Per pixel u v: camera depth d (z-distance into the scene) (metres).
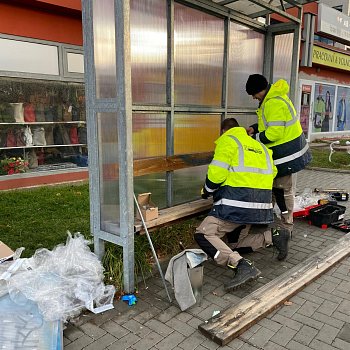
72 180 7.21
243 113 4.91
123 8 2.71
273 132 3.80
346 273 3.60
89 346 2.48
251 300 2.97
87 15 2.95
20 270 2.66
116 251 3.34
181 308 2.90
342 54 15.46
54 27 6.59
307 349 2.48
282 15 4.50
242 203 3.25
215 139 4.49
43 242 4.02
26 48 6.33
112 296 3.01
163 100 3.67
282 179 4.13
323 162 10.49
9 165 6.50
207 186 3.33
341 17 14.12
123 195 2.97
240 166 3.26
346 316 2.87
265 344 2.52
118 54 2.80
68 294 2.74
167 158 3.72
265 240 3.66
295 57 5.02
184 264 2.97
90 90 3.07
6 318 2.15
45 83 6.74
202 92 4.21
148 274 3.46
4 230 4.33
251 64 4.95
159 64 3.57
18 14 6.11
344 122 18.20
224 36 4.41
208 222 3.34
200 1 3.91
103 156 3.12
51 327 2.23
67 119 7.17
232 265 3.18
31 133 6.74
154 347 2.48
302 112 15.16
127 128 2.88
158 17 3.49
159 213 3.56
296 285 3.23
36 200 5.65
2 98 6.30
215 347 2.49
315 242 4.44
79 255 3.10
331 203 5.43
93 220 3.28
